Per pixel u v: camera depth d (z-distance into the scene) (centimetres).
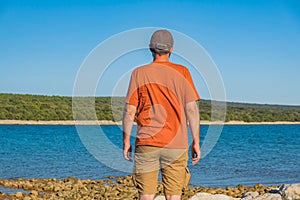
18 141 4184
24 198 1214
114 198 1260
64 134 4975
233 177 1919
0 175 1883
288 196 878
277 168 2302
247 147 3941
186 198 1190
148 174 504
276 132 6606
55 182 1586
